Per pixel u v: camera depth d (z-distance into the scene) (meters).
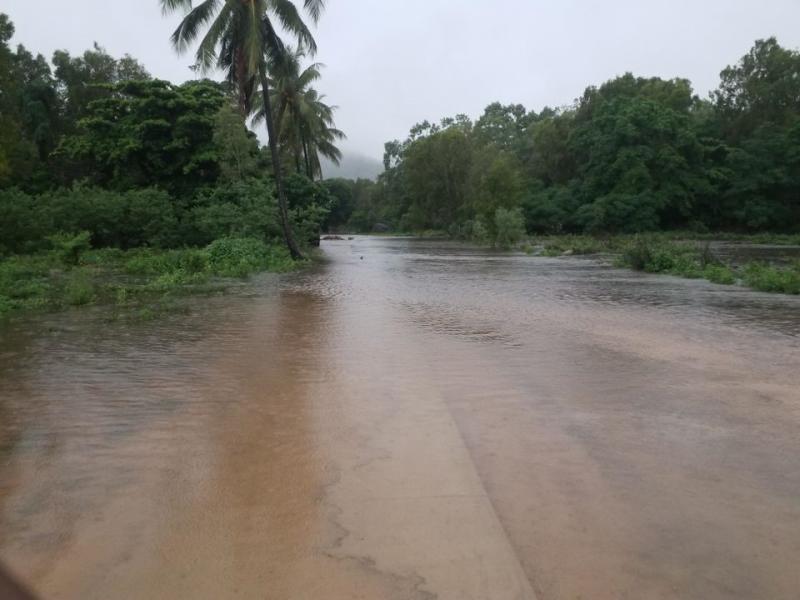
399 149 94.44
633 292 14.48
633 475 3.89
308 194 33.78
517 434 4.64
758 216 54.03
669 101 60.53
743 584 2.74
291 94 36.22
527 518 3.33
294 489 3.72
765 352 7.58
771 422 4.91
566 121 66.06
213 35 21.47
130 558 2.97
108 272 18.52
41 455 4.30
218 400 5.57
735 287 15.70
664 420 4.97
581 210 55.47
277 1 21.64
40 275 16.50
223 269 19.48
